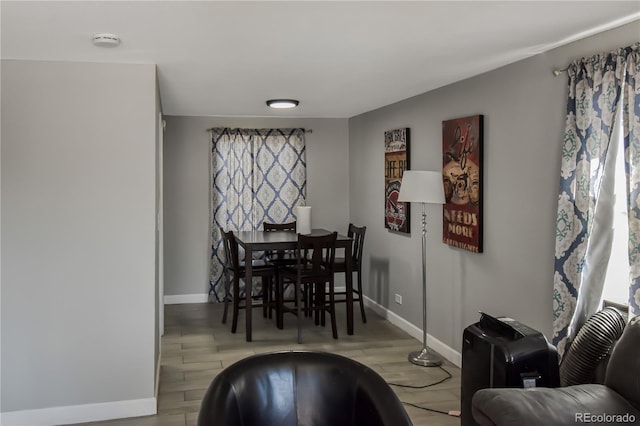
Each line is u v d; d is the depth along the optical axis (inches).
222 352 184.5
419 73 150.0
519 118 136.9
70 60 127.4
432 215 184.7
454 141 165.8
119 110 131.3
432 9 93.4
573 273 116.9
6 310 127.9
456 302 170.4
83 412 132.0
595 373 107.7
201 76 150.4
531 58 131.5
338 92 181.9
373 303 241.0
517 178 138.6
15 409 129.1
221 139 253.6
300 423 82.0
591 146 112.4
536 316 133.1
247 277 195.8
